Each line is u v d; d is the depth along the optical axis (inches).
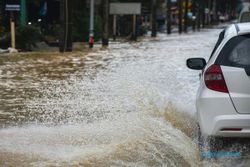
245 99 384.5
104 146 444.8
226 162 400.8
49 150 438.6
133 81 876.0
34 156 419.2
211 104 393.4
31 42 1644.9
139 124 510.9
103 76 952.3
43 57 1371.8
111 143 453.1
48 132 512.1
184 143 434.0
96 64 1188.5
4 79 914.7
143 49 1748.3
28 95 742.5
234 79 390.0
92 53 1542.8
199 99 410.3
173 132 472.1
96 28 2322.8
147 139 452.1
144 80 891.4
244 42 404.5
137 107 621.9
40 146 454.0
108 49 1752.0
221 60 402.9
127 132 483.5
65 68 1096.8
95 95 736.3
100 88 802.2
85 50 1690.5
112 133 490.9
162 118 545.3
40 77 943.7
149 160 401.7
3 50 1533.0
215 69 399.5
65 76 957.8
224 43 412.2
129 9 2554.1
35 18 2418.8
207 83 402.9
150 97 690.2
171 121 532.1
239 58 397.7
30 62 1226.0
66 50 1606.8
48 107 651.5
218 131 389.7
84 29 2310.5
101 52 1590.8
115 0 3225.9
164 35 3319.4
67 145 455.8
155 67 1120.8
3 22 1987.0
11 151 437.1
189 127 513.3
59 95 741.9
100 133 496.1
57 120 573.0
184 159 404.5
